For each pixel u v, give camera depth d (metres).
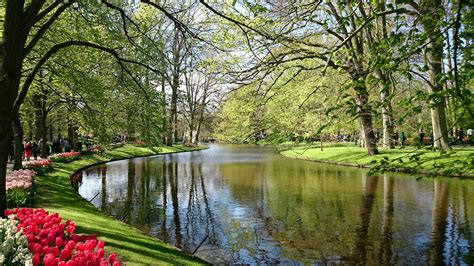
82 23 14.23
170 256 8.05
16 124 19.00
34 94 22.23
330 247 9.93
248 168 29.48
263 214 13.76
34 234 6.24
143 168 30.03
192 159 39.41
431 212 13.34
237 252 9.77
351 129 32.12
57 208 11.73
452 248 9.58
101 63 15.59
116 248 7.86
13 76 8.31
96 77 15.92
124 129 15.10
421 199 15.62
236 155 46.03
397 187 18.73
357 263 8.77
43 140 26.44
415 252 9.37
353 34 7.05
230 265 8.88
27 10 8.49
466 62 6.52
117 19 14.05
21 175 14.16
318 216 13.27
